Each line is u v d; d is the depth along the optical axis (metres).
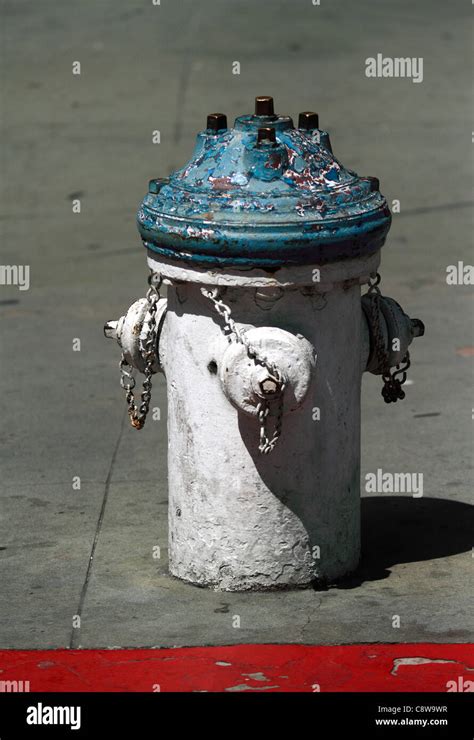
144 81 20.67
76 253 13.02
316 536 5.95
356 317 5.91
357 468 6.09
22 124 18.27
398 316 6.10
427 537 6.68
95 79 20.89
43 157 16.62
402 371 6.30
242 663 5.35
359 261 5.68
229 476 5.84
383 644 5.49
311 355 5.58
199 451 5.88
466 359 9.89
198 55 22.55
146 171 15.91
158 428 8.60
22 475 7.79
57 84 20.58
